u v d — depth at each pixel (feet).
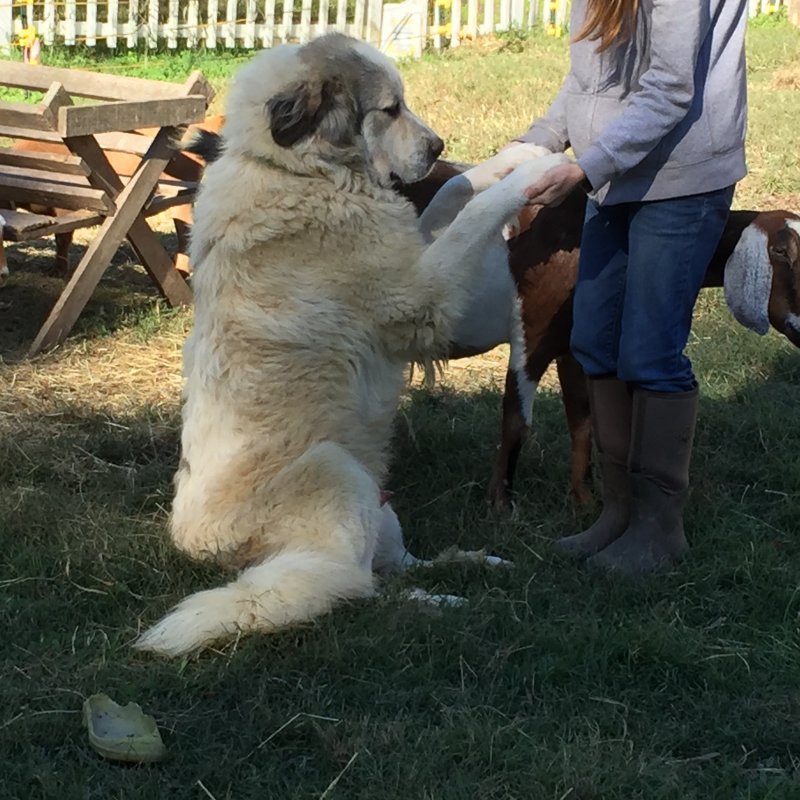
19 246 25.72
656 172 11.28
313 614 10.88
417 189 13.98
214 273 12.24
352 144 12.13
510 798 8.70
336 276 12.07
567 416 14.24
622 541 12.69
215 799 8.68
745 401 17.22
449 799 8.64
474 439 16.14
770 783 8.96
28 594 11.70
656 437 12.26
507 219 12.02
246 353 12.09
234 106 12.30
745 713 9.91
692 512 13.78
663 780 8.90
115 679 10.09
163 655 10.47
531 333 13.61
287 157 11.89
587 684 10.32
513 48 48.29
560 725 9.66
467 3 51.16
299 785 8.84
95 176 19.44
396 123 12.53
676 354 12.07
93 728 9.23
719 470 15.10
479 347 14.15
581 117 11.70
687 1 10.34
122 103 18.86
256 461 12.05
